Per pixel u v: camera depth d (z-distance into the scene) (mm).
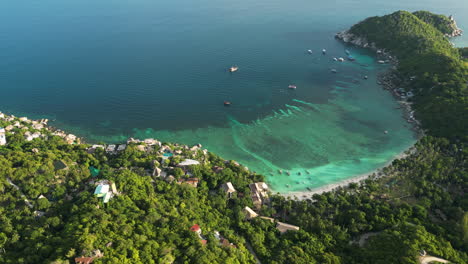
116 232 88750
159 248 86188
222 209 117000
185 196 117312
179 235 93688
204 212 112062
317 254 97375
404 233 101438
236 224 110062
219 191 126125
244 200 122750
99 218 93375
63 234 89000
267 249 100438
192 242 90812
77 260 77188
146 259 81750
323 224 109250
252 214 116062
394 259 89938
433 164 139000
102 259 77625
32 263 81000
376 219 111188
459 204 117562
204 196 121875
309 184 144125
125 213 99125
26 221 99188
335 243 103500
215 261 84812
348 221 112562
